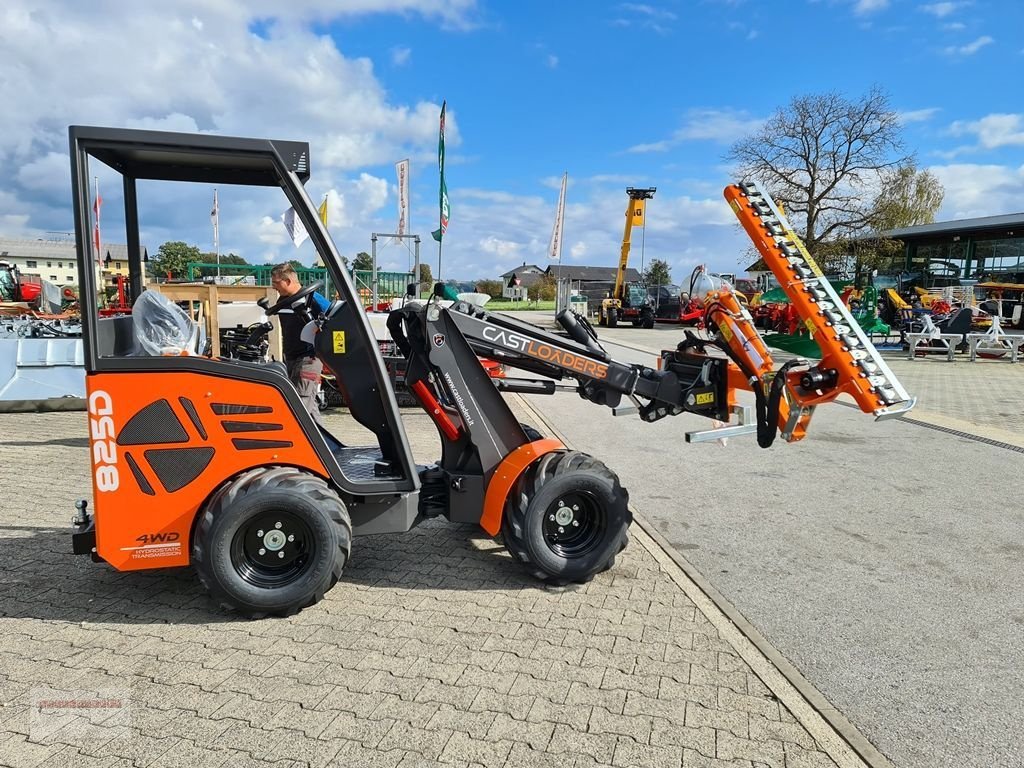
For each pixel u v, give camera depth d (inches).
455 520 158.6
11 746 97.4
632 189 1307.8
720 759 99.1
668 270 2706.7
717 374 172.7
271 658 122.6
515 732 103.6
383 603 145.9
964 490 236.2
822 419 368.5
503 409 156.5
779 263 165.6
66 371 345.7
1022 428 343.6
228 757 96.3
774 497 227.8
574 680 118.0
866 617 145.1
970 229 1314.0
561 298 1076.5
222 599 133.3
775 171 1211.9
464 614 141.6
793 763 98.8
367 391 156.3
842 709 113.2
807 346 210.1
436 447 286.7
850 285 810.2
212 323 285.1
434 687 114.8
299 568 138.2
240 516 130.3
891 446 303.1
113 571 158.2
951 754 102.2
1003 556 178.4
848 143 1176.2
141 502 131.4
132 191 152.0
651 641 132.2
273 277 212.4
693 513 211.2
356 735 101.7
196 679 115.5
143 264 156.9
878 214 1181.1
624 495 155.7
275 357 350.0
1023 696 117.5
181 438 132.0
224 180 153.8
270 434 137.3
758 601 152.0
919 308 894.4
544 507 150.6
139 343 139.0
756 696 115.0
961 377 539.2
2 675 115.7
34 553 167.6
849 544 186.2
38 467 241.4
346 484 143.5
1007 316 973.2
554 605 146.6
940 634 138.2
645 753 99.9
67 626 133.0
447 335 151.8
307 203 138.0
